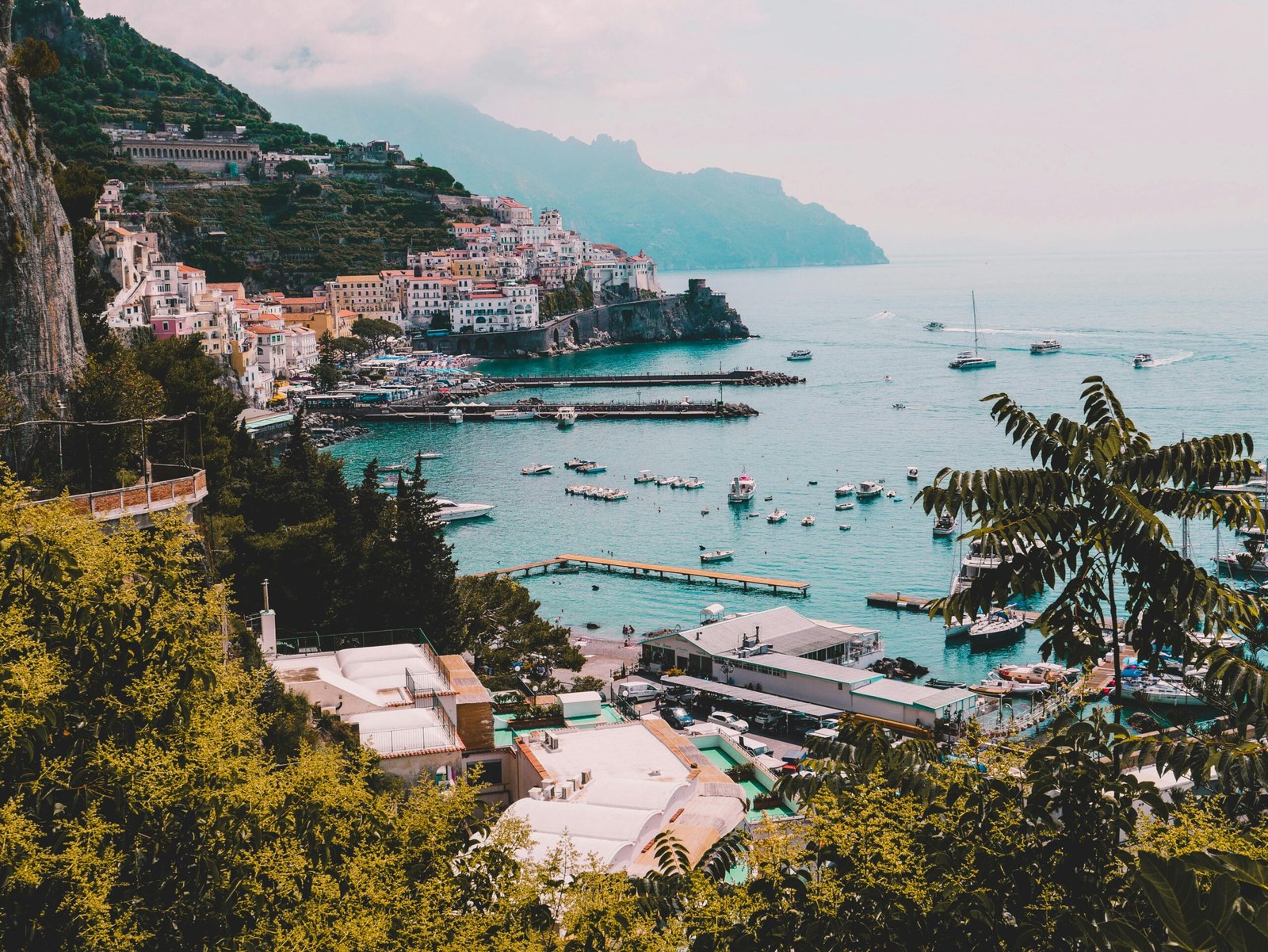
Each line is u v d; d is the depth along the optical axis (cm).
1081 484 1892
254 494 9506
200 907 2464
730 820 5069
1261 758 1688
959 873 2041
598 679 11125
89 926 2209
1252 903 1316
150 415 7394
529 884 2730
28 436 6303
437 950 2525
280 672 6350
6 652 2484
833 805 2358
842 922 2097
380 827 2833
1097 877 1945
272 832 2631
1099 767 1975
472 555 16938
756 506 19675
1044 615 1956
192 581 3064
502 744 6419
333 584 8869
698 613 14012
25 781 2377
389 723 5850
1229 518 1856
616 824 4697
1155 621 1816
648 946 2406
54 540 2633
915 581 15088
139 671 2727
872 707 9650
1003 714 9300
